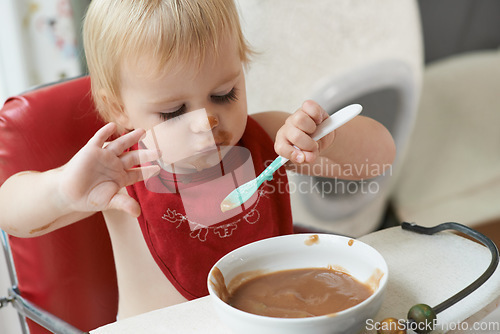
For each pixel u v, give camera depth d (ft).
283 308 1.79
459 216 5.92
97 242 2.91
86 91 2.87
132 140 2.19
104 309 2.99
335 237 2.04
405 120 5.88
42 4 5.30
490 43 6.04
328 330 1.56
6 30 5.13
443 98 6.06
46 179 2.34
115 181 2.17
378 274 1.82
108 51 2.50
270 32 5.07
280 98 5.27
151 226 2.75
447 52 5.98
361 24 5.40
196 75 2.41
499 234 5.78
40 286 2.78
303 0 5.11
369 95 5.66
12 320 3.60
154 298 2.85
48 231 2.61
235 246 2.85
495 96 6.05
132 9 2.44
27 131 2.69
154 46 2.37
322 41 5.30
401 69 5.66
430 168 6.11
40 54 5.39
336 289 1.88
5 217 2.55
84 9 5.53
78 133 2.81
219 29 2.45
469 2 5.79
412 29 5.67
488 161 6.10
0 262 3.14
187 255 2.77
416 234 2.39
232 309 1.61
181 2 2.43
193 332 1.81
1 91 5.30
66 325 2.20
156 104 2.47
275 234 3.00
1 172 2.65
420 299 1.92
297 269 2.03
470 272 2.07
